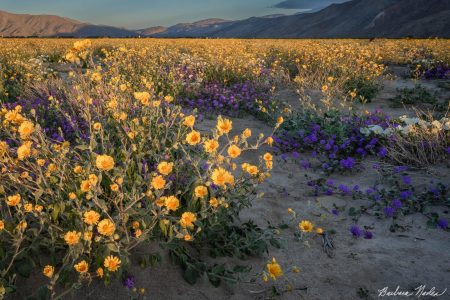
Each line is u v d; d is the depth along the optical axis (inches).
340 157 185.9
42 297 80.0
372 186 154.1
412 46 721.0
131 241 93.3
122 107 174.1
